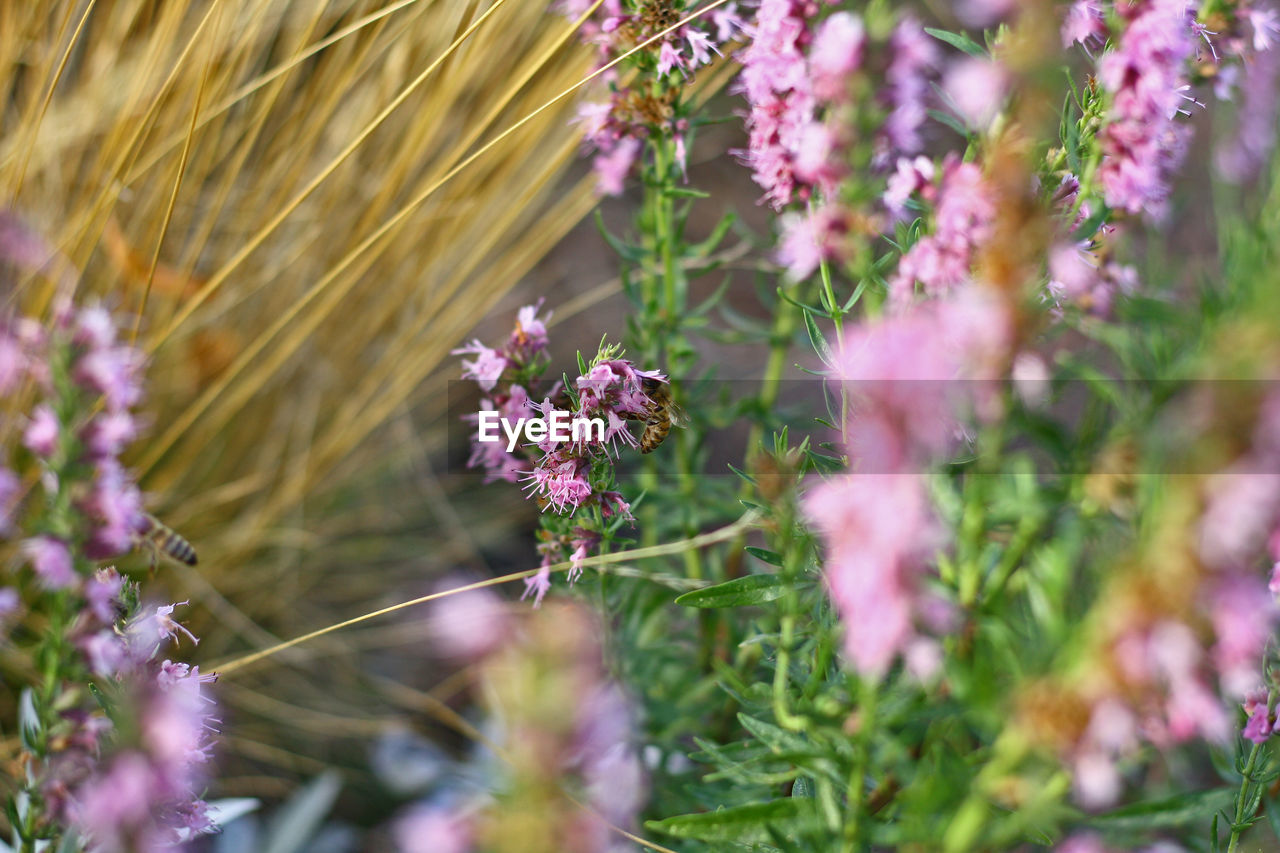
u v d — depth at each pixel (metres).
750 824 0.33
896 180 0.33
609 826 0.35
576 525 0.38
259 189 0.49
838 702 0.34
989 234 0.31
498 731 0.41
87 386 0.33
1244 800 0.34
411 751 0.50
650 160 0.42
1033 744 0.29
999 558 0.34
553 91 0.48
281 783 0.48
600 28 0.40
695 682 0.43
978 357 0.30
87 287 0.48
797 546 0.34
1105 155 0.33
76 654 0.33
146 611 0.34
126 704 0.32
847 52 0.32
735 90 0.38
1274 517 0.28
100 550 0.33
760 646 0.38
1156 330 0.35
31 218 0.45
